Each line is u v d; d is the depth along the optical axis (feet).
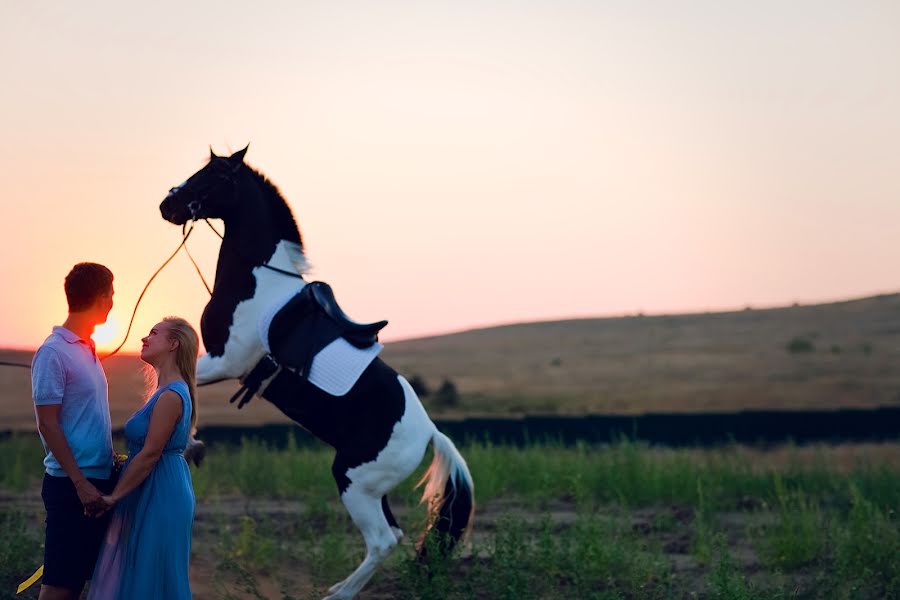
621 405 144.36
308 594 25.05
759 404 139.95
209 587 25.35
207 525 33.78
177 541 18.04
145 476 17.84
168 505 18.06
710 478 42.57
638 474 42.11
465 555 29.50
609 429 79.30
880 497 38.81
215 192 25.04
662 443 78.18
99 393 18.26
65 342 17.99
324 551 27.81
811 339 208.64
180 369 18.79
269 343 24.52
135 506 18.15
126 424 18.45
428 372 197.77
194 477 43.52
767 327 229.86
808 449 69.05
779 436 79.71
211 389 162.40
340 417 24.26
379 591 25.77
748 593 23.52
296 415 24.77
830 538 30.27
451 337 264.93
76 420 17.89
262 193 25.59
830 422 79.61
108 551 18.11
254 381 24.91
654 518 37.01
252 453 51.80
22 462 51.39
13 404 143.33
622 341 230.27
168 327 18.81
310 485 42.91
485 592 24.94
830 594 24.22
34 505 38.83
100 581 18.02
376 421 24.22
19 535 26.58
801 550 28.99
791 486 43.04
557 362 203.31
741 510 39.91
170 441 18.25
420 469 44.16
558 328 264.31
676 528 35.12
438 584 23.39
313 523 34.78
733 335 223.30
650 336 233.55
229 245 25.34
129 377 161.99
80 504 17.97
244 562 27.81
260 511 37.52
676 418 79.97
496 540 25.88
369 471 24.16
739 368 179.11
